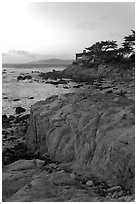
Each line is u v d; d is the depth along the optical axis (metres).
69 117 13.41
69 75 52.50
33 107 15.88
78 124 12.81
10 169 10.55
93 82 42.38
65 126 13.19
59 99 15.96
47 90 35.84
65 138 12.77
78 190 8.45
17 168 10.59
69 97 16.20
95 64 52.50
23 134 17.52
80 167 11.23
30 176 9.57
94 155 11.12
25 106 26.05
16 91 35.09
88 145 11.53
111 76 46.12
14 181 9.05
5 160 13.04
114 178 9.91
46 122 14.10
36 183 8.48
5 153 14.17
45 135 13.87
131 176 9.38
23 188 8.29
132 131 10.88
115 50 53.38
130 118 12.07
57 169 11.06
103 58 52.97
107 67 49.00
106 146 10.67
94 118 12.59
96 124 12.23
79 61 56.28
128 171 9.52
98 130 11.77
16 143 15.99
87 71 51.22
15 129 18.02
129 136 10.54
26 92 34.22
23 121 19.89
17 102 27.94
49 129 13.73
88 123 12.45
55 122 13.59
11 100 28.89
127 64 47.59
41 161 11.47
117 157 9.99
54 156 12.76
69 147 12.36
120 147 10.10
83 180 10.05
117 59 50.75
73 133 12.68
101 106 13.98
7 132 17.77
